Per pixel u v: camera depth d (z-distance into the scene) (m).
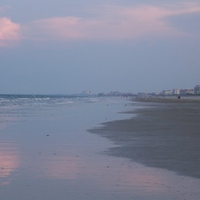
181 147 20.36
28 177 12.98
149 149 19.61
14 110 66.88
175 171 13.92
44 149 19.77
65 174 13.45
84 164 15.37
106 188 11.49
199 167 14.69
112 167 14.73
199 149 19.61
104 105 94.94
